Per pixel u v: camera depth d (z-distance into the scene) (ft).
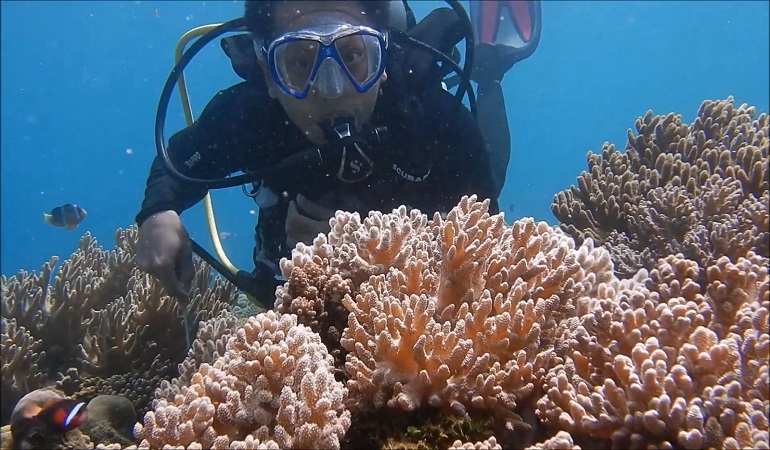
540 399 1.25
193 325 3.03
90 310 3.16
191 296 3.43
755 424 1.00
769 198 1.95
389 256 1.60
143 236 2.42
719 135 2.81
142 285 3.12
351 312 1.38
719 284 1.32
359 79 2.52
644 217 2.38
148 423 1.16
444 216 2.38
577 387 1.22
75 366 2.89
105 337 2.76
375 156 2.68
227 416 1.18
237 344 1.36
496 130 5.86
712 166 2.59
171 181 2.67
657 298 1.32
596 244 2.63
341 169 2.55
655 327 1.21
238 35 2.80
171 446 1.13
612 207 2.64
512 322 1.32
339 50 2.46
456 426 1.23
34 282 3.14
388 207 2.83
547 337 1.38
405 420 1.27
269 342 1.26
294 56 2.45
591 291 1.58
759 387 1.07
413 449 1.22
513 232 1.53
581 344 1.29
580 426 1.14
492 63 6.21
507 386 1.27
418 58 2.82
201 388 1.27
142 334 2.83
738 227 1.97
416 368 1.27
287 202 2.84
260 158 2.83
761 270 1.33
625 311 1.22
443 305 1.49
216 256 3.42
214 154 2.80
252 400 1.21
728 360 1.11
